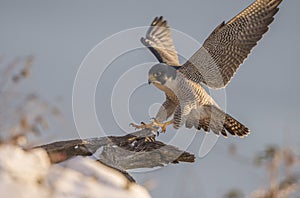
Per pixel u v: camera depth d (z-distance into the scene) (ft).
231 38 43.06
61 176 22.99
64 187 22.54
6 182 21.97
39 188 22.18
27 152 24.39
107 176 24.03
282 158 29.86
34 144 26.35
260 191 29.96
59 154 29.89
